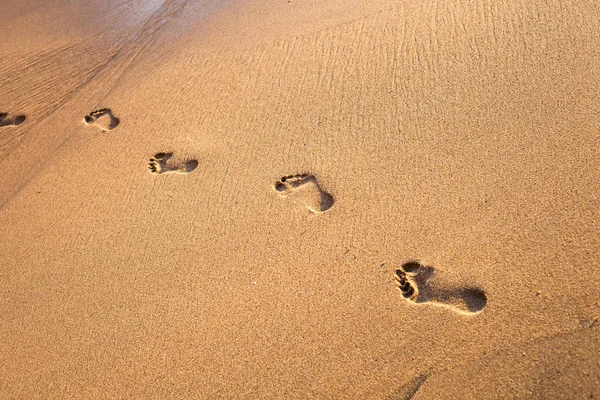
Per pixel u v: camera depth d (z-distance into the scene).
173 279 3.66
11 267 4.07
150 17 7.25
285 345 3.12
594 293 2.80
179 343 3.28
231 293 3.47
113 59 6.43
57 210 4.48
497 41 4.74
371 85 4.80
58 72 6.41
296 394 2.90
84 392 3.18
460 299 3.09
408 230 3.52
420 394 2.74
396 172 3.93
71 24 7.45
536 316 2.83
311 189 4.04
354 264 3.43
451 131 4.09
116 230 4.14
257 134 4.67
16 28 7.55
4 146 5.45
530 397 2.54
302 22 6.09
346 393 2.85
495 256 3.20
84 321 3.55
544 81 4.19
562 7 4.81
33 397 3.23
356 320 3.14
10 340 3.57
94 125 5.37
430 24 5.29
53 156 5.11
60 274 3.91
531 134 3.83
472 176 3.71
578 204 3.28
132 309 3.54
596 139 3.60
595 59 4.18
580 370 2.53
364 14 5.84
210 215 4.05
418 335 2.98
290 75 5.26
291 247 3.66
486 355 2.77
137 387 3.13
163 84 5.67
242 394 2.97
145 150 4.84
